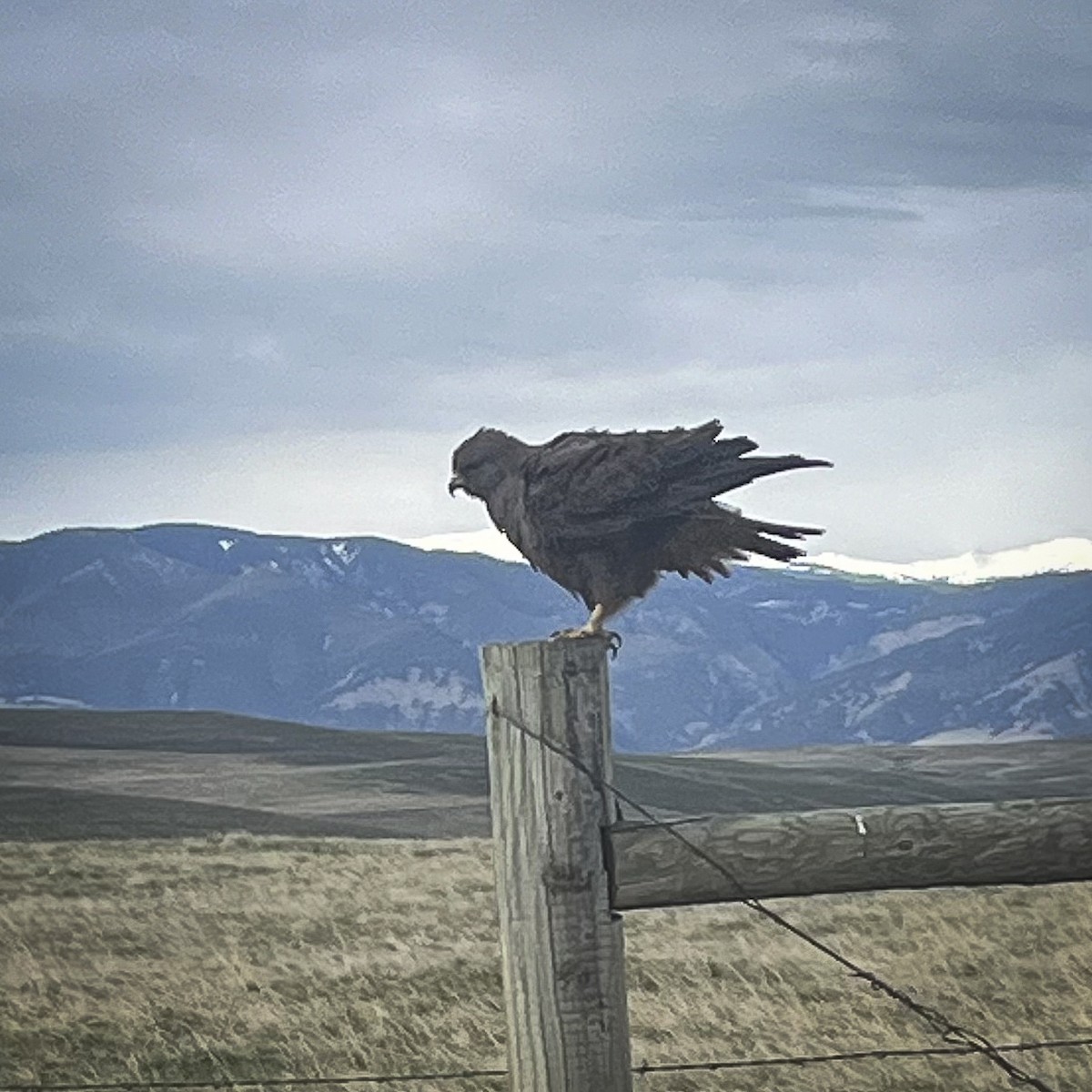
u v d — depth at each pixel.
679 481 4.80
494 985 10.06
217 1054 8.76
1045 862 2.79
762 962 9.81
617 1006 2.80
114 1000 9.57
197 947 10.43
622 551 4.94
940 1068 8.73
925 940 10.33
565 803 2.78
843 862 2.79
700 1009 9.25
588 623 5.00
